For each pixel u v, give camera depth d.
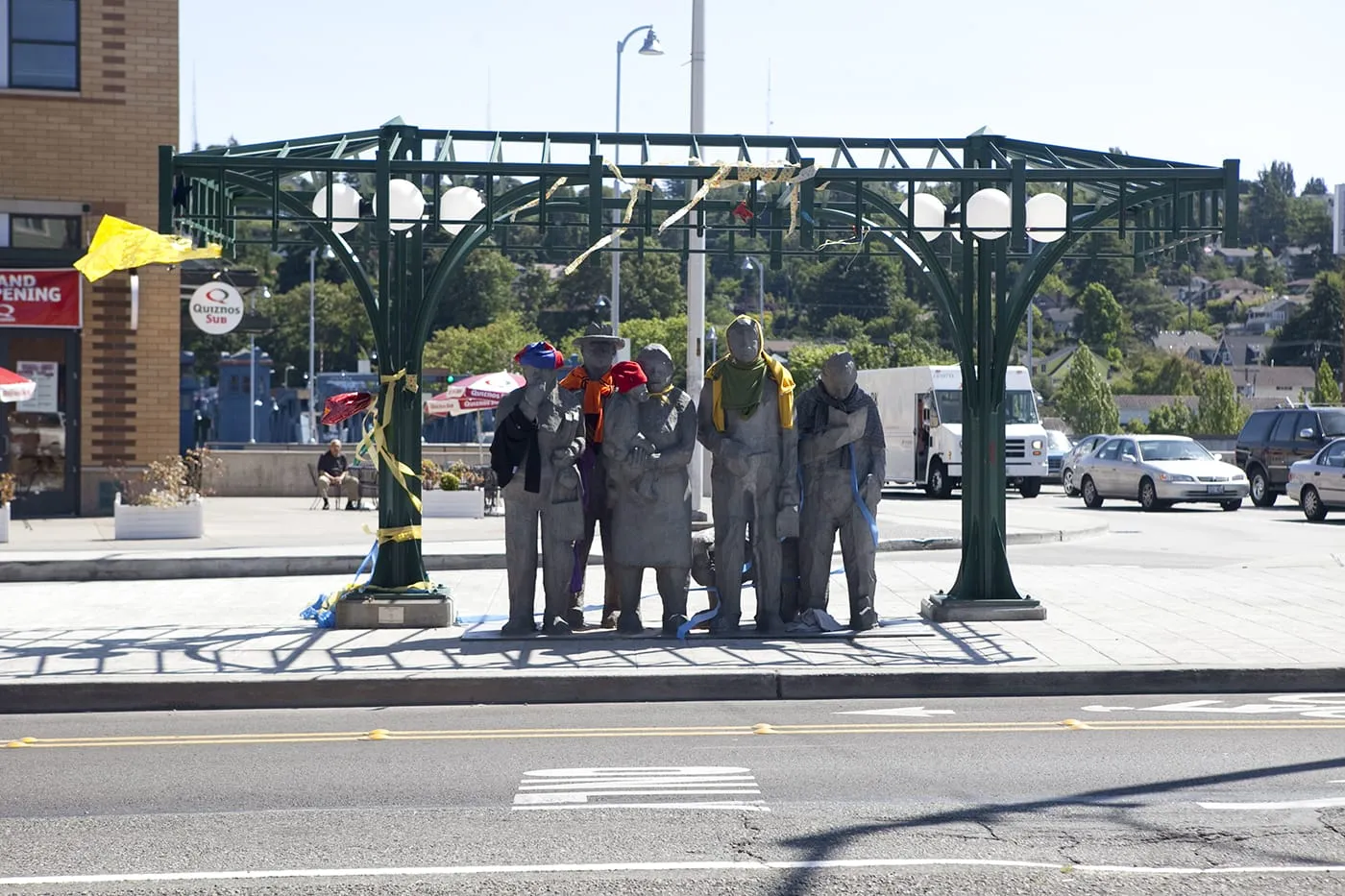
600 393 14.63
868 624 14.92
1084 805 8.52
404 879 7.09
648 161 15.73
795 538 15.02
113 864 7.37
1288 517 35.75
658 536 14.54
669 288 124.50
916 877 7.06
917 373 46.19
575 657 13.45
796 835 7.86
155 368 29.31
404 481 15.46
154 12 28.84
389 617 15.34
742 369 14.52
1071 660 13.20
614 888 6.90
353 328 127.00
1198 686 12.72
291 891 6.89
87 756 10.17
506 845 7.70
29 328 28.77
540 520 14.84
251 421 76.56
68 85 28.61
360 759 10.00
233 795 8.91
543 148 15.55
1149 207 16.45
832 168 14.32
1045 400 139.50
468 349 105.88
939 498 44.50
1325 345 176.00
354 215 14.98
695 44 27.52
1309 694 12.55
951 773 9.40
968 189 15.89
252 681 12.38
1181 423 99.31
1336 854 7.46
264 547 23.34
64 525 27.47
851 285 137.62
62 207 28.59
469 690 12.47
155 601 17.95
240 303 29.89
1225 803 8.55
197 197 15.67
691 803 8.62
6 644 14.36
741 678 12.59
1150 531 30.92
